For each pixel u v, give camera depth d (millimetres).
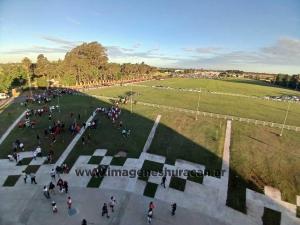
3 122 50469
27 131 45594
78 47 130750
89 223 23703
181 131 46156
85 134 44125
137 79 158875
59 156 36812
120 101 68938
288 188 31312
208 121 51219
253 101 84625
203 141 42125
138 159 36219
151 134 44812
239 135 44719
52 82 111625
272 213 27359
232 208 27594
